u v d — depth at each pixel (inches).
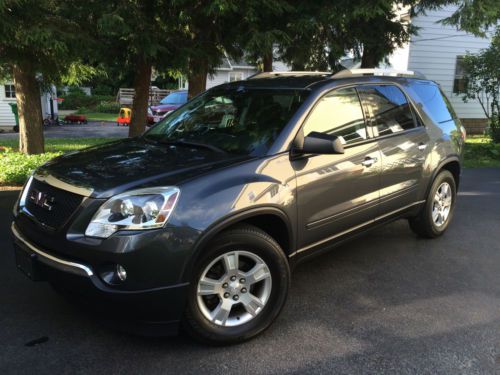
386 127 174.1
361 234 166.7
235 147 140.5
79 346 122.7
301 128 141.8
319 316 141.1
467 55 559.8
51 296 149.7
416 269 178.5
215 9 270.7
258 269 126.3
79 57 291.9
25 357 117.5
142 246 107.3
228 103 164.9
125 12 264.4
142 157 135.7
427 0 365.4
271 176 129.3
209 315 120.6
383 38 383.9
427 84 211.3
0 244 192.1
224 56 350.3
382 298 153.6
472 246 205.2
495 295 157.2
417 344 126.4
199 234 112.5
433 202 203.2
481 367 116.6
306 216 139.2
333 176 145.8
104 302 110.4
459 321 139.0
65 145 522.6
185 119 170.7
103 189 114.3
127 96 1422.2
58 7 269.0
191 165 125.9
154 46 275.1
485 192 314.3
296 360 118.4
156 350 121.5
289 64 404.8
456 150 212.1
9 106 912.3
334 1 298.5
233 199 118.6
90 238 110.3
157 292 109.8
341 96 159.0
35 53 306.5
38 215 124.6
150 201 110.3
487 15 337.1
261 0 273.0
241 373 112.8
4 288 154.5
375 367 116.0
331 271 175.6
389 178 171.5
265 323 128.0
